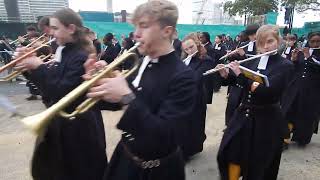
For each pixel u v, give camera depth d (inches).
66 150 107.9
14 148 197.8
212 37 819.4
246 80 125.6
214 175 167.0
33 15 663.8
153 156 77.6
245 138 127.4
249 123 126.8
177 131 72.2
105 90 65.7
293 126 205.6
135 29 75.1
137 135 72.4
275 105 128.6
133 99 67.5
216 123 259.1
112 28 681.6
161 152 77.2
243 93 131.6
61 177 108.8
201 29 801.6
